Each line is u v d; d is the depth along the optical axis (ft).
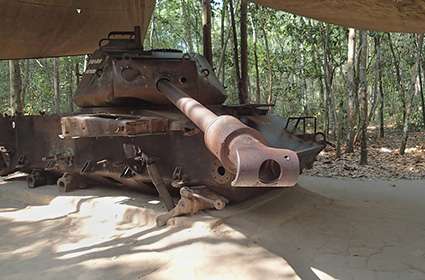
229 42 70.38
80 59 77.46
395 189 27.02
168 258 15.11
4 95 87.51
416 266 14.97
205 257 14.78
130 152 20.24
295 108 82.74
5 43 33.78
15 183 27.14
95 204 21.03
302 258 15.46
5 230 19.34
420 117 71.10
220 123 10.23
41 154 25.50
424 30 19.61
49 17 32.48
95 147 22.16
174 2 82.48
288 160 8.70
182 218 17.51
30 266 15.47
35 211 21.88
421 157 41.09
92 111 23.21
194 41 90.33
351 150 46.34
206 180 18.47
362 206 22.00
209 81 22.65
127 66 21.24
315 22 61.05
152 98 21.27
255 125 20.33
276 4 20.13
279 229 17.24
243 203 19.44
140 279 13.93
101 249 16.47
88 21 33.96
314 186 28.19
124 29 35.99
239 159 8.64
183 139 18.92
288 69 71.46
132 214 19.35
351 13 18.71
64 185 23.54
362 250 16.22
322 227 18.26
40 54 36.88
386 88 86.94
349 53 45.78
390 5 16.65
